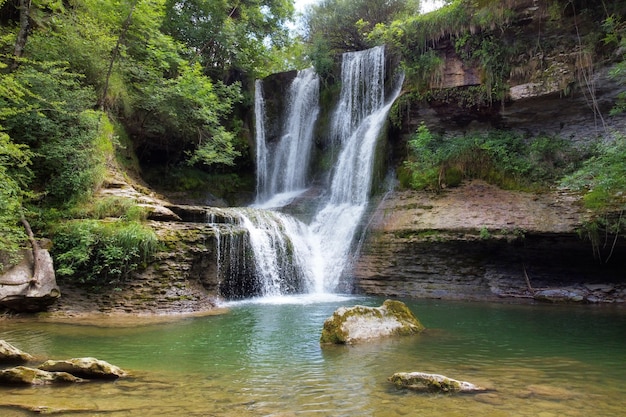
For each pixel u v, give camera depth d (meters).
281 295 15.92
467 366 6.46
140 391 5.25
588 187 14.04
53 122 13.56
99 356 7.07
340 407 4.70
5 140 10.66
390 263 16.27
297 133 26.17
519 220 14.49
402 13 27.86
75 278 11.59
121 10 18.77
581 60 15.69
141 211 13.27
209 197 23.95
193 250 13.16
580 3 15.68
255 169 26.73
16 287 10.35
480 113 18.70
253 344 8.05
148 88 18.56
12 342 7.97
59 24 16.34
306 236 18.56
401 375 5.55
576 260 14.37
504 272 15.03
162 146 22.30
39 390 5.23
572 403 4.80
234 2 27.61
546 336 8.71
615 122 15.52
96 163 14.02
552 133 17.25
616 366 6.50
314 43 27.73
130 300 11.55
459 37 19.00
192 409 4.63
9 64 14.60
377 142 20.52
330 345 7.93
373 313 8.81
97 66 16.44
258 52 28.72
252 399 4.98
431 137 18.92
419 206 17.27
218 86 25.03
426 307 12.74
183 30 25.02
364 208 19.17
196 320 10.65
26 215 11.99
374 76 23.00
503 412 4.51
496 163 17.02
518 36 17.52
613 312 11.75
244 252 15.03
